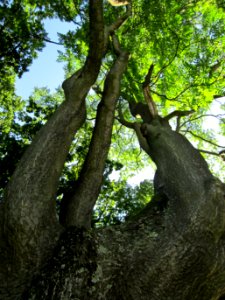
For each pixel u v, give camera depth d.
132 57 10.83
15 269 4.78
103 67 12.59
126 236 5.24
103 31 6.41
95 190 6.46
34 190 5.15
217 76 10.83
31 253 4.83
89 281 4.55
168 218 5.34
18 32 12.12
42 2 11.99
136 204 12.79
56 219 5.36
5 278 4.75
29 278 4.74
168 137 6.98
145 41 11.12
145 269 4.77
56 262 4.73
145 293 4.67
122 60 8.39
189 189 5.45
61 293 4.36
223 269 4.86
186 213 5.13
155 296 4.66
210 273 4.80
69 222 5.91
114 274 4.75
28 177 5.26
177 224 5.11
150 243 5.04
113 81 7.82
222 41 10.94
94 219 12.49
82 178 6.55
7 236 4.85
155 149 6.93
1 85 13.71
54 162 5.63
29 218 4.92
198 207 5.07
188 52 10.82
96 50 6.50
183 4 10.92
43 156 5.57
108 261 4.86
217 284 4.89
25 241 4.82
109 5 11.63
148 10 10.38
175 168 6.07
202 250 4.82
